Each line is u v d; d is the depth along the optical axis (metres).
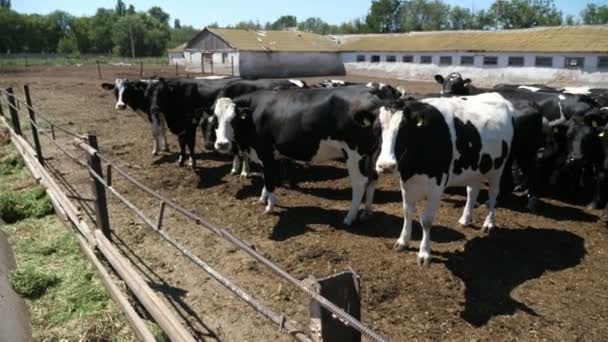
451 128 5.67
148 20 97.75
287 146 7.20
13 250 5.81
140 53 85.88
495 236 6.58
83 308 4.56
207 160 10.69
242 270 5.62
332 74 45.72
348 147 6.71
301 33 51.00
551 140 8.38
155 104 9.92
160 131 11.27
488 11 85.94
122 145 11.86
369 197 7.13
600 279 5.41
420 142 5.36
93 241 5.41
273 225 7.01
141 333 3.66
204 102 10.34
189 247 6.23
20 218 6.79
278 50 43.22
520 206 7.91
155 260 5.85
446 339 4.38
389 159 5.05
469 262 5.79
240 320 4.69
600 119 7.50
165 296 5.08
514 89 10.88
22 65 46.38
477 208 7.74
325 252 6.00
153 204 7.80
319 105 6.75
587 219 7.29
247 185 8.91
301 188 8.82
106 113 16.38
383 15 89.81
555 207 7.86
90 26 101.25
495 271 5.59
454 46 36.50
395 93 7.17
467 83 11.61
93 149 5.27
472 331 4.48
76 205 7.50
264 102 7.31
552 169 8.48
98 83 26.77
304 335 2.43
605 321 4.62
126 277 4.39
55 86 24.59
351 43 47.88
